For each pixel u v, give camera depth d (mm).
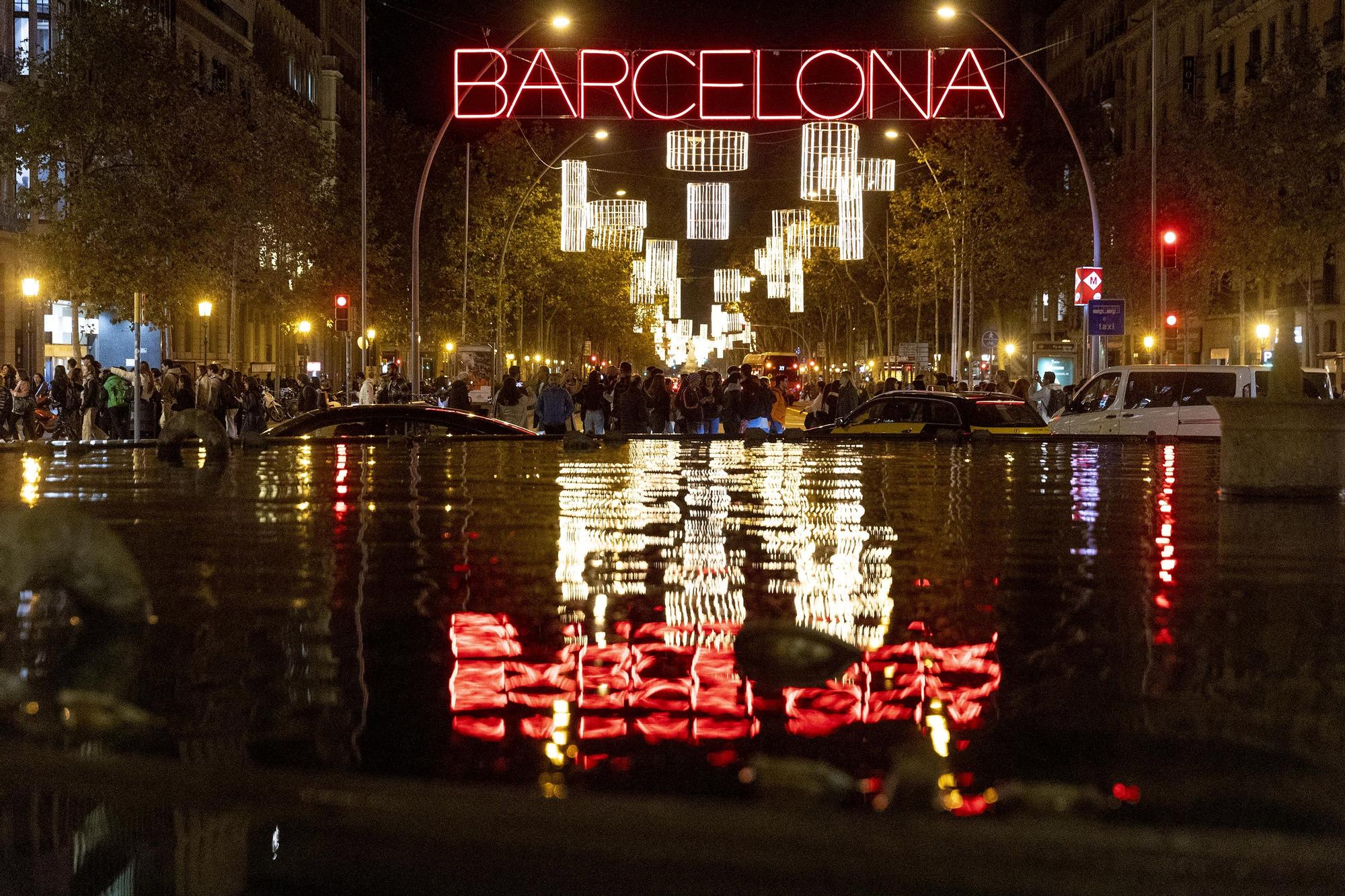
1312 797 3127
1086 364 49625
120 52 37094
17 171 38219
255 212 48531
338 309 42438
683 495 12352
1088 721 3922
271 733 3785
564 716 4004
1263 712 4035
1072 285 68062
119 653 4902
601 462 17547
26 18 51312
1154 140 47750
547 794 3062
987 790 3182
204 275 43969
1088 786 3234
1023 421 26172
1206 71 77500
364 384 45594
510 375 38156
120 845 2820
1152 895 2375
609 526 9586
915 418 26266
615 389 39750
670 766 3443
